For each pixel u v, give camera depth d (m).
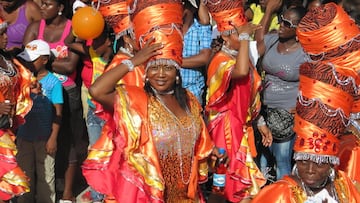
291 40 8.05
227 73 7.02
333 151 5.31
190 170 5.77
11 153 7.20
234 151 7.25
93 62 8.18
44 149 8.34
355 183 6.10
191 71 8.26
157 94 5.68
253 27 6.98
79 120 8.91
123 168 5.60
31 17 9.22
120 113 5.52
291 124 7.92
